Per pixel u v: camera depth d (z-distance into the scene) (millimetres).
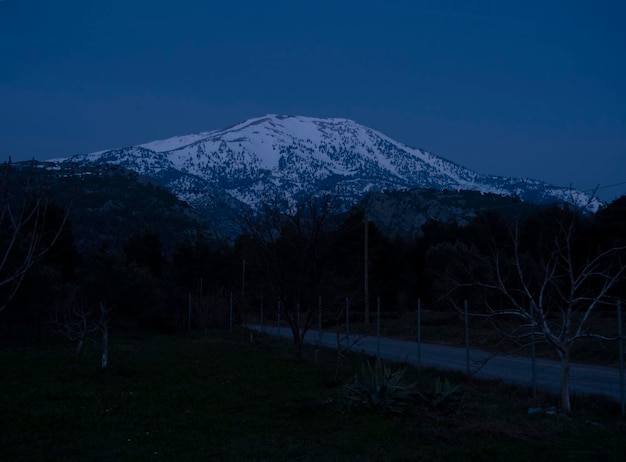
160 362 18609
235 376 15680
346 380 14773
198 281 54719
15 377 14859
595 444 8867
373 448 8516
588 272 12625
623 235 30641
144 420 10297
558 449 8586
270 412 11031
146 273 34719
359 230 48531
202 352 22391
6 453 8148
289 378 15352
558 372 18047
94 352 20797
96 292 29406
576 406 11969
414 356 22953
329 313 21312
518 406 12016
